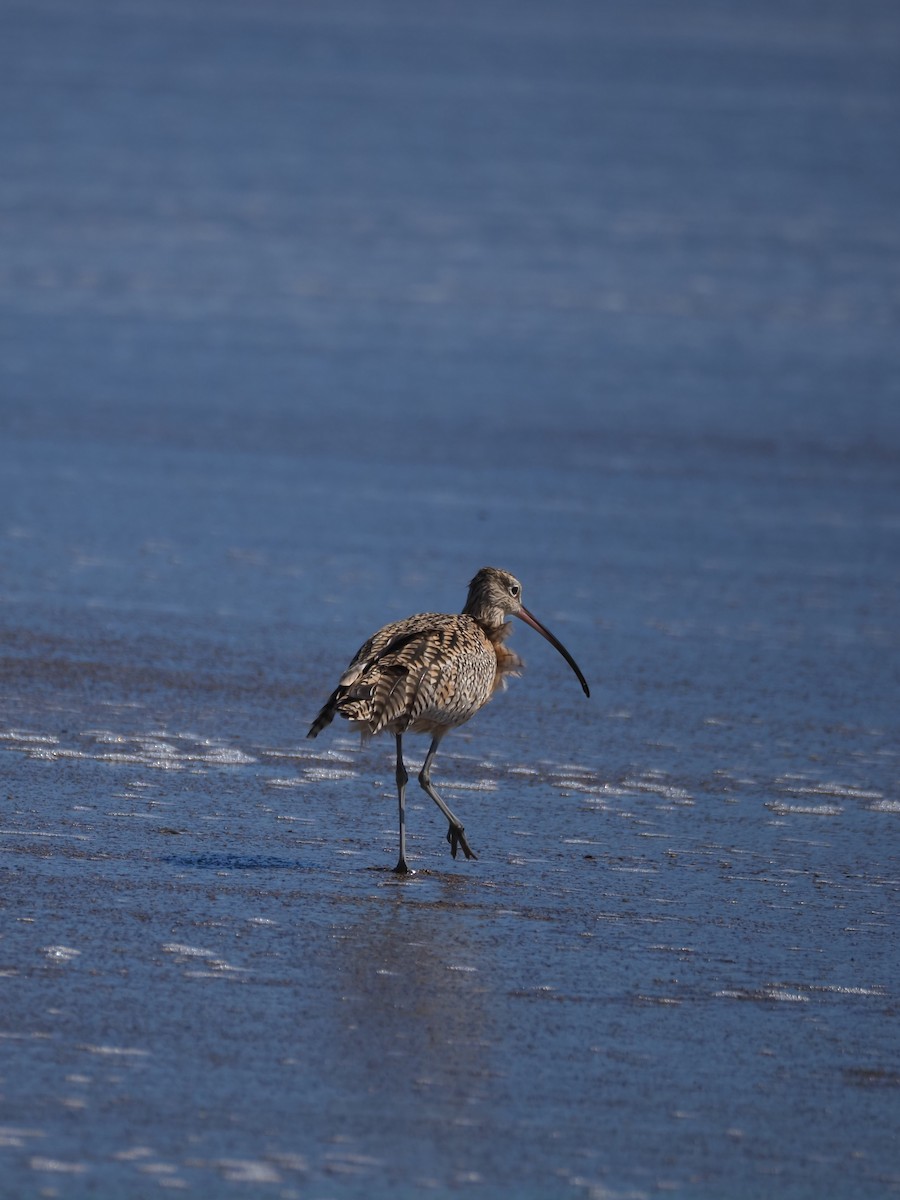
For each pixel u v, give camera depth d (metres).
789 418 27.73
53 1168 6.52
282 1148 6.77
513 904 9.73
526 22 158.75
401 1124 7.03
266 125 71.75
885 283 41.19
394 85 93.00
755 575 19.05
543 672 15.32
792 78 107.62
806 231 49.00
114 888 9.45
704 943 9.28
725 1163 6.89
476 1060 7.63
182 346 31.89
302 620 16.36
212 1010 7.94
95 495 21.28
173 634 15.60
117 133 66.56
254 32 129.88
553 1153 6.89
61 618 15.90
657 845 11.04
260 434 25.39
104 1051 7.45
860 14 185.12
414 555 19.16
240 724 13.10
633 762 12.89
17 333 32.22
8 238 43.22
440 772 12.39
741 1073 7.69
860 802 12.19
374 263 41.91
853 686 15.26
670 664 15.70
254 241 44.47
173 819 10.80
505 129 74.00
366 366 30.88
